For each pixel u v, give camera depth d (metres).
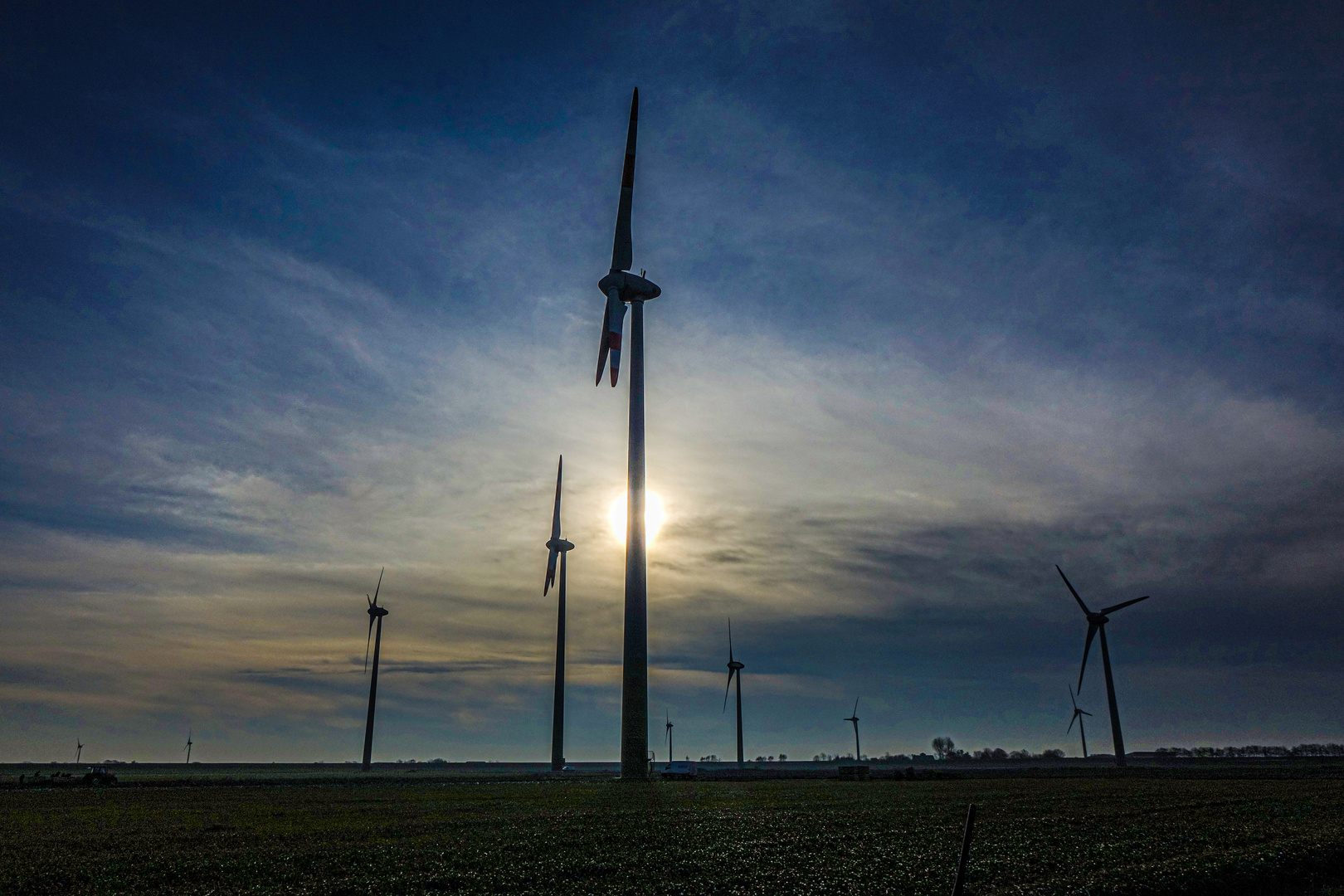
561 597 157.00
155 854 37.09
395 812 57.34
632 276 126.12
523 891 28.92
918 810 57.97
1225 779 104.94
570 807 61.09
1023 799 68.12
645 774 108.62
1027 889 28.88
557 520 159.75
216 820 52.50
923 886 29.89
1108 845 39.31
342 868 33.28
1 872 32.62
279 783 101.12
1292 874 32.97
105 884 30.41
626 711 111.19
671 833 44.16
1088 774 126.81
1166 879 30.36
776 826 47.56
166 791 82.75
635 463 120.06
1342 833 42.62
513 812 56.88
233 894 28.30
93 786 91.88
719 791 83.69
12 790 84.62
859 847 39.12
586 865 33.78
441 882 30.34
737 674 177.75
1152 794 73.69
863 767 120.38
